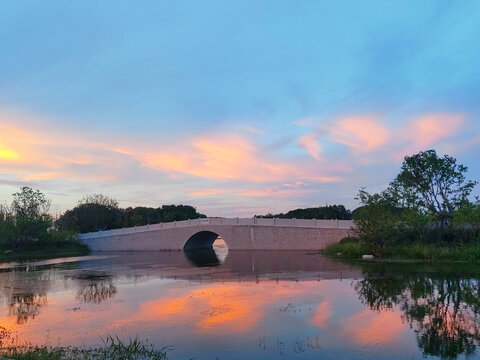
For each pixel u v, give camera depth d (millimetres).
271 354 12945
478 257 34250
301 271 32812
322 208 88562
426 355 12484
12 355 12602
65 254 73250
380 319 16609
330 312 18078
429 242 40500
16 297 25125
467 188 42906
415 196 44031
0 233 75438
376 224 40938
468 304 18875
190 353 13258
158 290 25906
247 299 21609
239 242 65250
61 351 13414
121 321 17875
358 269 32062
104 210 112500
